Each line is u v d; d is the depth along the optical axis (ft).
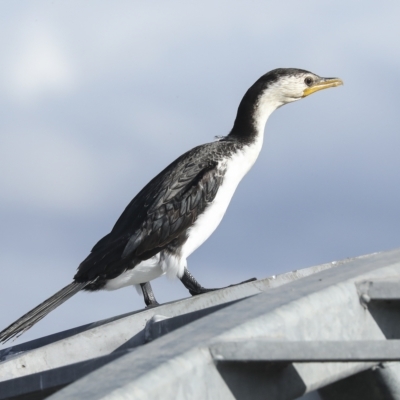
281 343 16.24
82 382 15.30
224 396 16.60
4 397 21.77
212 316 18.22
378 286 19.51
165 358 16.05
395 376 20.57
